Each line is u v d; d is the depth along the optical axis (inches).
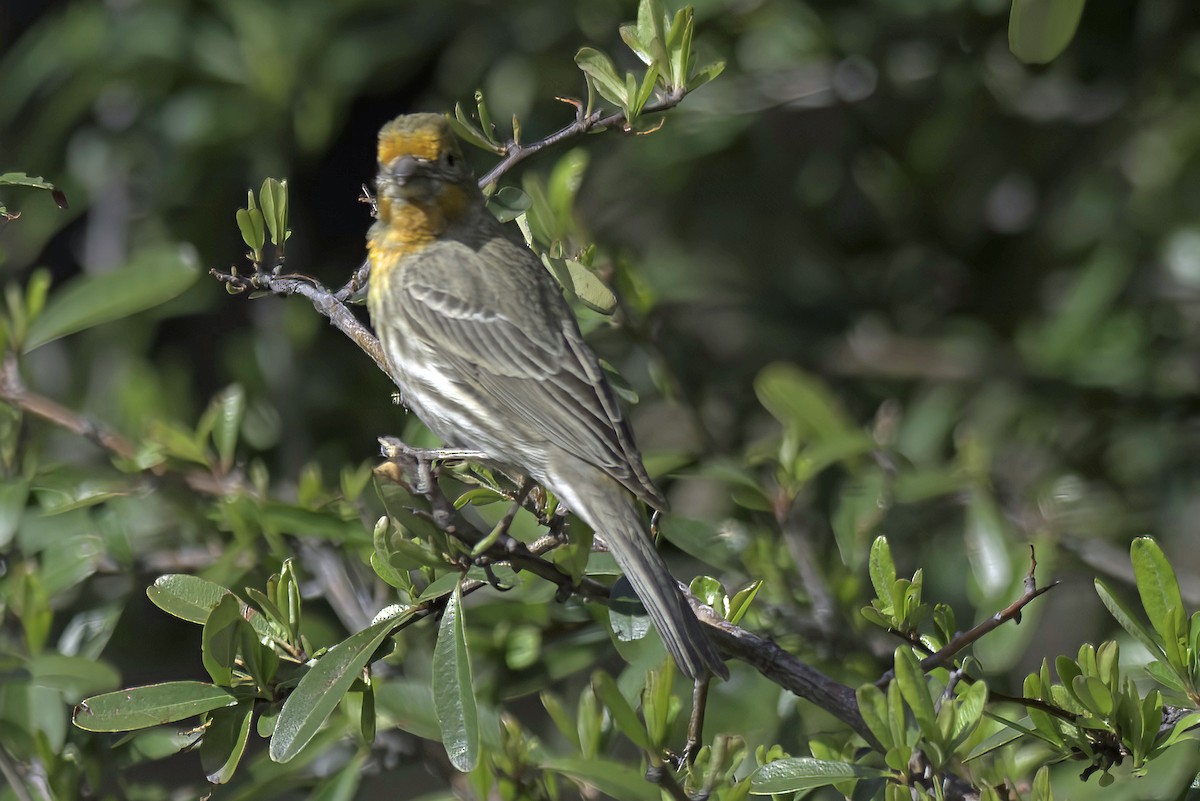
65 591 409.7
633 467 327.9
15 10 672.4
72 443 541.3
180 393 543.8
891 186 558.3
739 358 554.9
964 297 567.2
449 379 356.8
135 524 445.4
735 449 522.6
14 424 397.4
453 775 364.2
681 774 285.9
